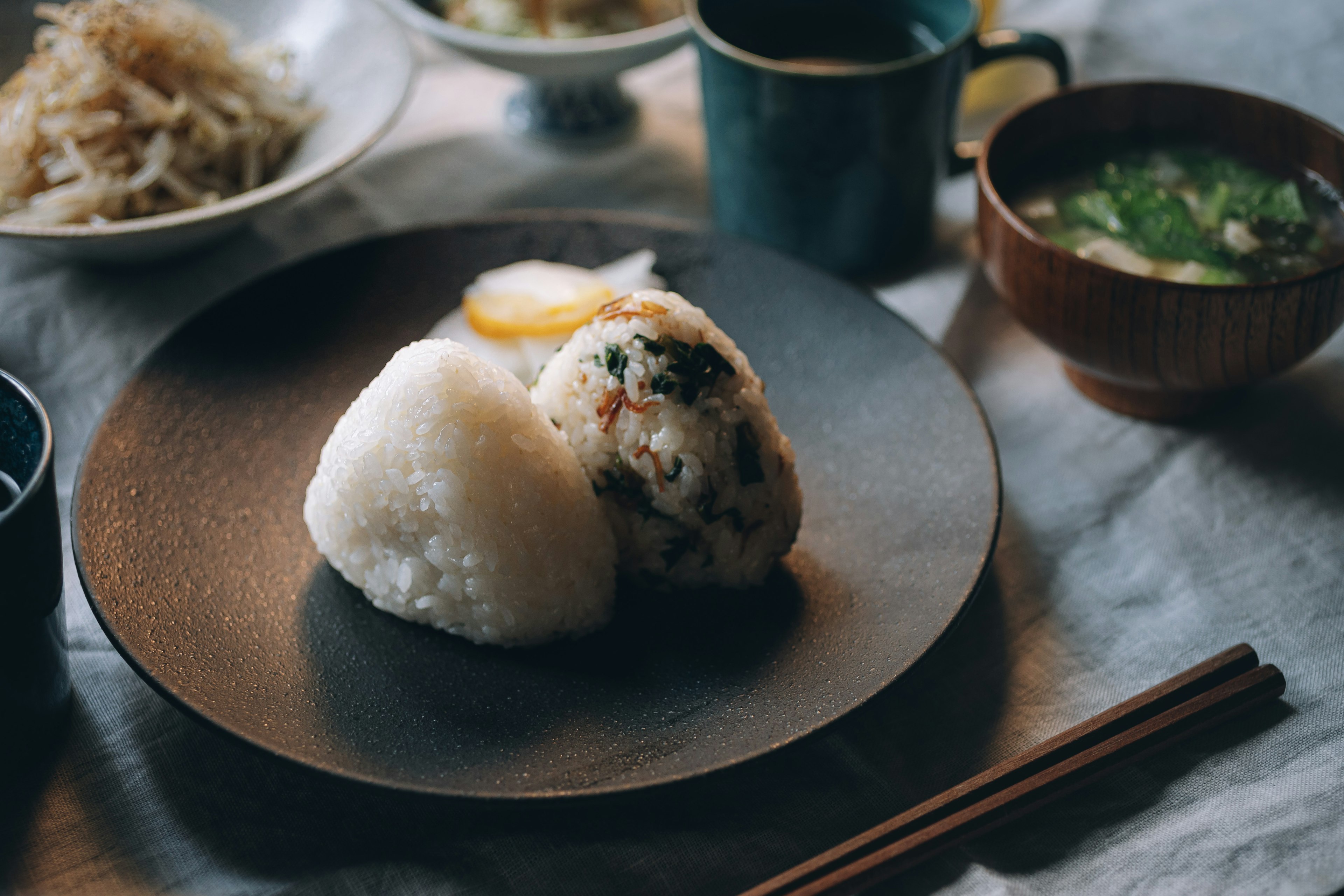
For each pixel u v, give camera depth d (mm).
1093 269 561
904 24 683
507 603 516
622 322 527
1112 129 638
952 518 544
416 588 520
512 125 757
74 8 670
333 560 533
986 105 767
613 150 750
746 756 480
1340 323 565
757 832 506
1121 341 572
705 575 541
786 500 538
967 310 663
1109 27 805
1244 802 508
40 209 635
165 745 515
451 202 714
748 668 518
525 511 513
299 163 670
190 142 665
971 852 500
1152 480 597
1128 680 541
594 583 528
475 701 509
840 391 594
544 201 717
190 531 541
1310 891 490
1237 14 813
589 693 513
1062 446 610
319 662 517
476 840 501
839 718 489
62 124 644
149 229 594
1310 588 562
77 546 516
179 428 565
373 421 516
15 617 479
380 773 483
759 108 636
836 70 629
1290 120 610
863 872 485
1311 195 608
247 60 694
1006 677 542
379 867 495
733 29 683
